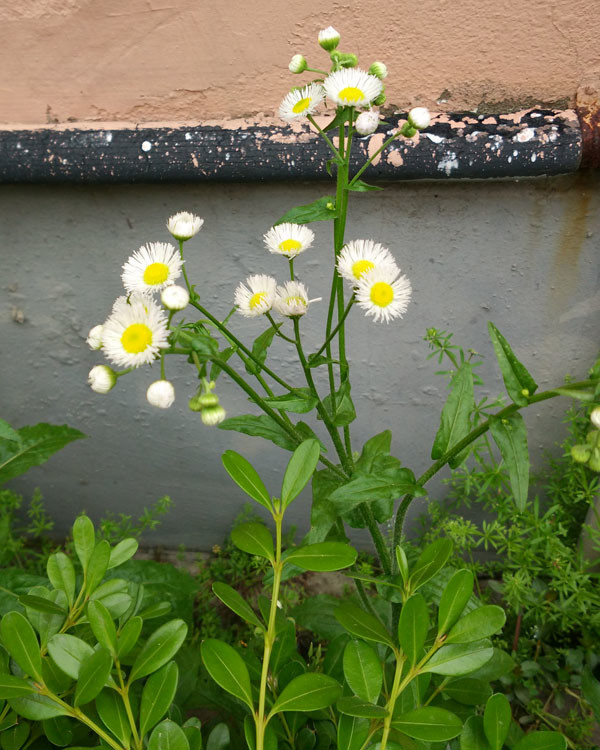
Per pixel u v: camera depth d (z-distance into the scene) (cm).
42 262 37
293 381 40
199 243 35
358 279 21
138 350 19
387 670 22
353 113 22
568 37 29
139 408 42
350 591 43
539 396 19
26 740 20
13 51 32
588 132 29
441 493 43
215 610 43
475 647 17
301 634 41
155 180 32
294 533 45
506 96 31
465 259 34
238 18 30
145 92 32
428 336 35
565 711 37
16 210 35
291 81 31
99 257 37
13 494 46
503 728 16
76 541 20
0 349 41
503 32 29
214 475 45
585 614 35
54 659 17
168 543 49
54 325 40
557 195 32
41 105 33
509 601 35
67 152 32
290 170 31
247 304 23
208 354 20
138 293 21
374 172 30
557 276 34
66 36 31
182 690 26
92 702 19
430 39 30
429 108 31
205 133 31
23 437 30
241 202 34
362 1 29
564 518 41
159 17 30
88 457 45
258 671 21
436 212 33
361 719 17
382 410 41
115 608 19
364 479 22
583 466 35
